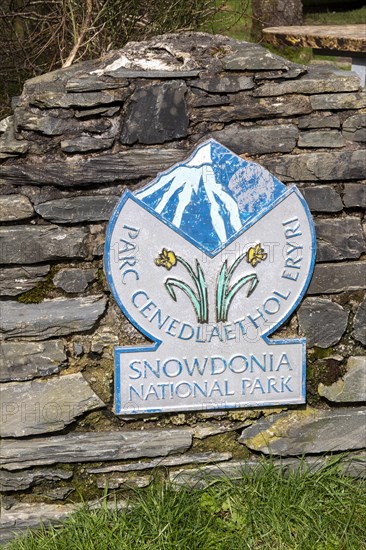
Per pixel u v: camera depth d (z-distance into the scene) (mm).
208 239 2791
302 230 2844
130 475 2924
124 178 2750
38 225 2754
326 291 2914
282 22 7336
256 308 2863
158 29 5242
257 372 2906
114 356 2834
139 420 2914
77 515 2824
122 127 2729
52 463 2865
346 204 2873
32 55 5414
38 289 2789
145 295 2805
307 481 2908
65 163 2715
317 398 2998
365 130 2828
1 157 2699
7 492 2873
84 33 4578
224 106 2768
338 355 2977
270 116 2789
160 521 2762
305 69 2781
